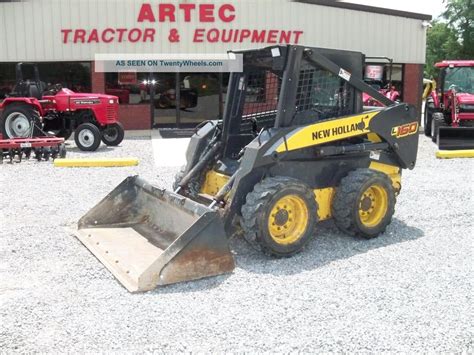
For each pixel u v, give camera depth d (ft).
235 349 12.89
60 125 45.44
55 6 55.52
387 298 15.66
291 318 14.42
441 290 16.22
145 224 20.99
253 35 59.57
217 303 15.29
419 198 27.61
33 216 24.04
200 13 58.23
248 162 18.19
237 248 19.76
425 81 66.33
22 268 17.83
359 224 20.26
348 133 20.06
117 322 14.17
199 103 60.64
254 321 14.25
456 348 12.94
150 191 20.39
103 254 18.60
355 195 19.88
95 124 45.37
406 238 21.21
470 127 43.06
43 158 38.78
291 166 19.35
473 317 14.48
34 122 42.34
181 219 18.63
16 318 14.38
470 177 33.09
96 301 15.39
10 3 54.70
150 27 57.62
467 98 45.55
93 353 12.72
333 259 18.83
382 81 56.95
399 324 14.10
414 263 18.49
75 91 57.57
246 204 17.99
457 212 24.99
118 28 56.95
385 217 20.98
